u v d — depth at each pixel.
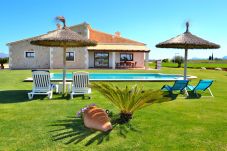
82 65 39.50
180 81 12.60
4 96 12.73
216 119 8.66
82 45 14.88
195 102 11.59
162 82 19.78
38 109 9.84
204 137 6.84
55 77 23.20
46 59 39.44
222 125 7.95
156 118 8.63
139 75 27.33
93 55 40.97
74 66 39.34
